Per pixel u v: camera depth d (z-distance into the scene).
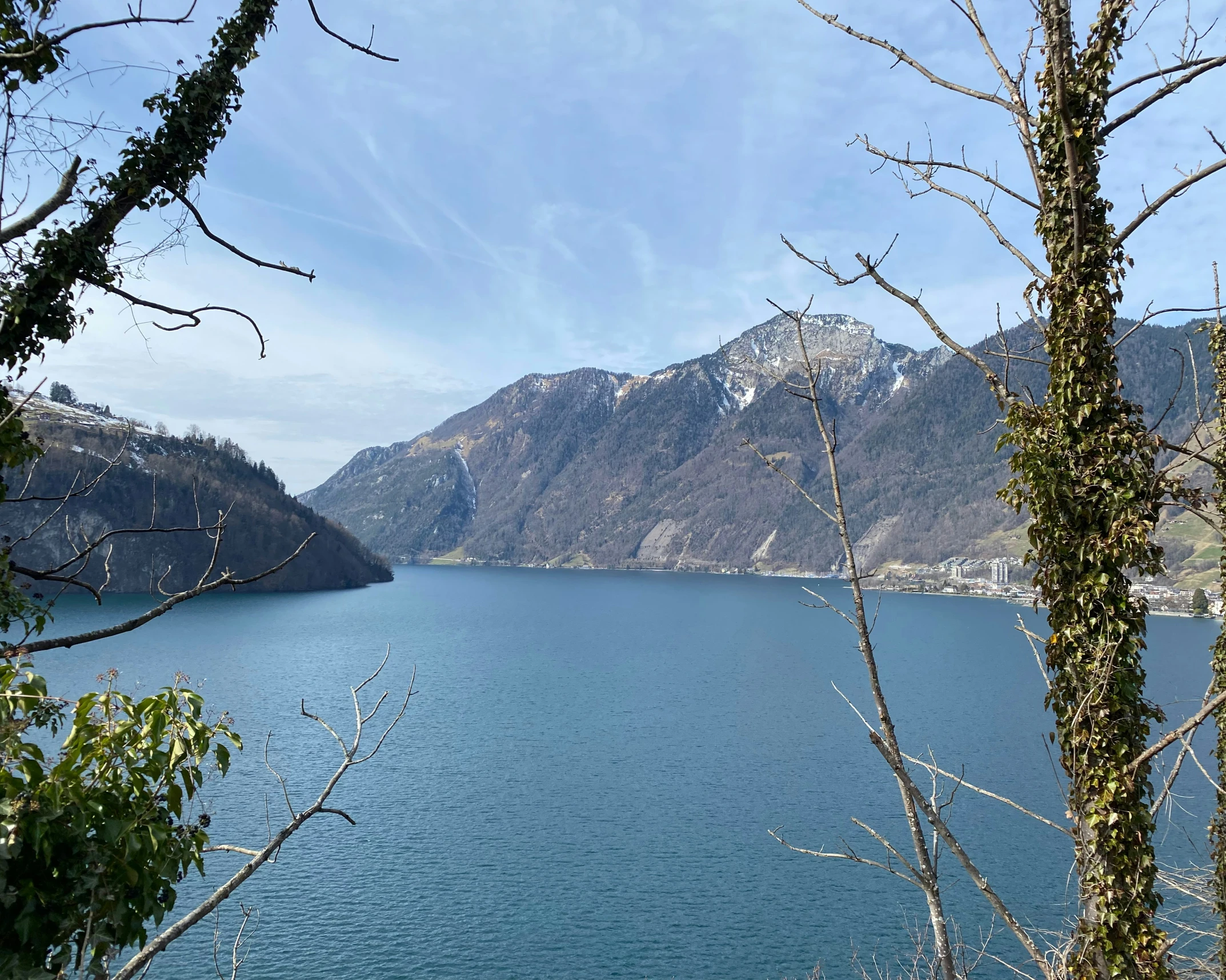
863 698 95.50
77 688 76.62
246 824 47.09
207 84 6.11
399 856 44.03
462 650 139.12
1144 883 8.27
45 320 5.48
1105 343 8.66
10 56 4.59
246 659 115.56
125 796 4.73
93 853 4.41
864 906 39.25
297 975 31.42
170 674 93.69
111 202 5.80
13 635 5.61
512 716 83.75
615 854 45.62
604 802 55.00
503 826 49.44
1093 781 8.47
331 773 58.94
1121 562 8.36
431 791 56.19
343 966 32.34
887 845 7.20
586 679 110.38
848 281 7.74
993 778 61.00
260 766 59.75
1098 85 8.43
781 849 46.56
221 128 6.30
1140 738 8.47
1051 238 8.88
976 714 86.00
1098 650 8.48
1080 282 8.62
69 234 5.45
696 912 38.50
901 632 176.88
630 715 85.50
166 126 6.01
